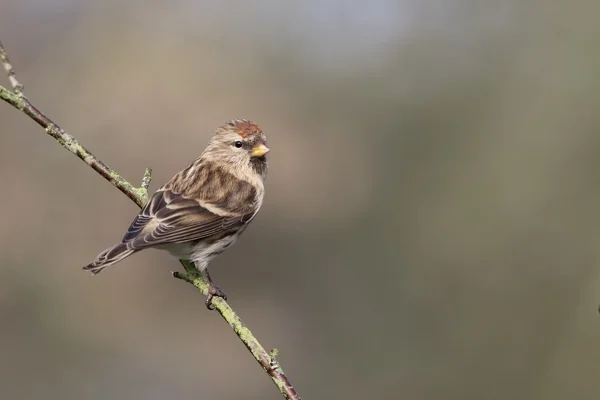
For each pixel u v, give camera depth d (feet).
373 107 57.57
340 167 57.36
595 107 48.29
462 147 52.85
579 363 43.91
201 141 54.03
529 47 52.90
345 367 48.55
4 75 51.93
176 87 55.06
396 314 49.78
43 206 49.32
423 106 55.83
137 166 52.16
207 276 23.52
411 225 52.37
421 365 47.11
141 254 53.01
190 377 48.88
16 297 47.44
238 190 25.36
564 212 47.11
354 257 54.08
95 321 49.16
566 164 47.96
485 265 47.88
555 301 46.01
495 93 52.95
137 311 51.39
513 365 45.24
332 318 51.29
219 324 52.90
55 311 47.98
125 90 54.08
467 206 49.85
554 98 49.62
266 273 55.57
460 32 56.24
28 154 50.11
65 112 52.01
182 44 57.11
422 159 54.24
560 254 46.75
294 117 58.65
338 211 56.18
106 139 52.24
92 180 50.65
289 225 56.44
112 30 55.57
